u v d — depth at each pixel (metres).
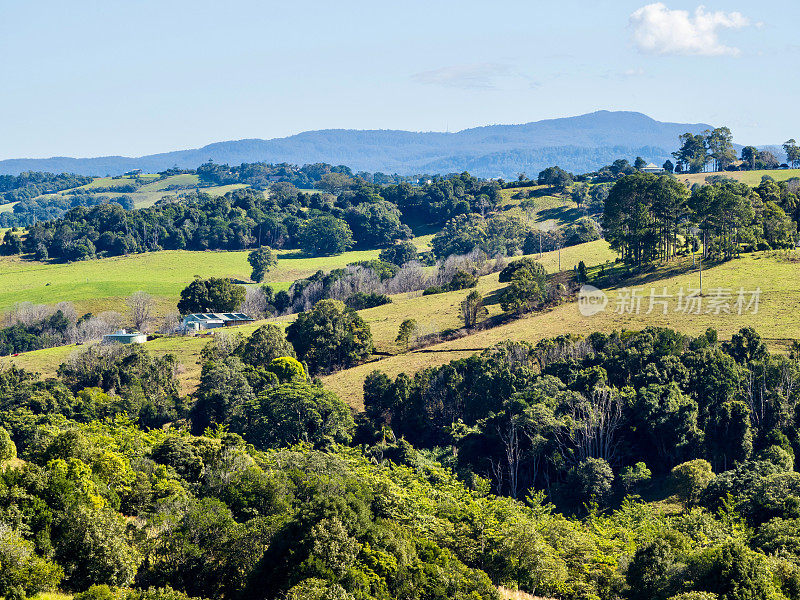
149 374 115.75
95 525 49.59
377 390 102.50
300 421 96.00
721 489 71.62
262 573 51.81
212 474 65.88
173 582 51.66
